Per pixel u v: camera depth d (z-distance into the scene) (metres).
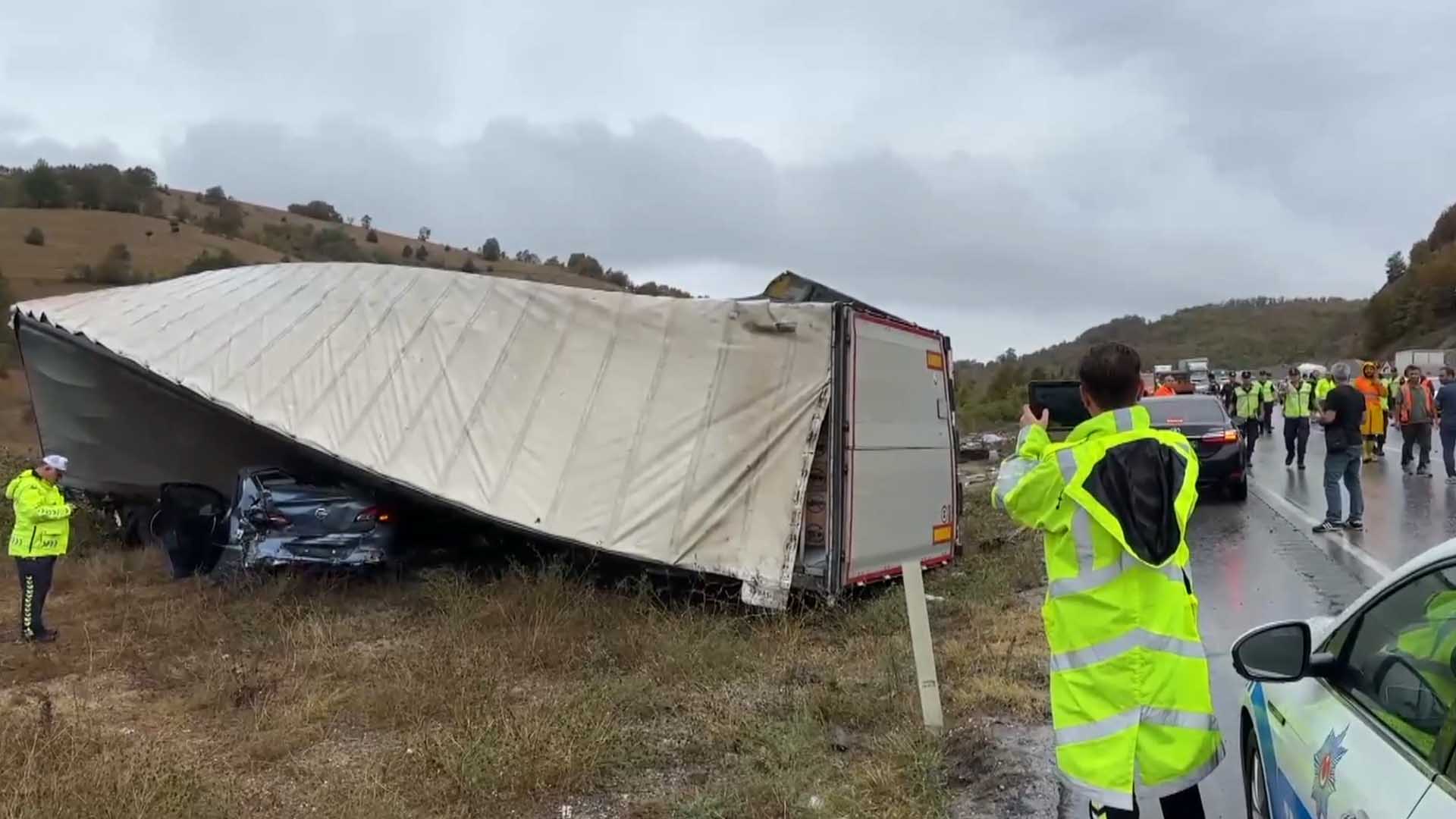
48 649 8.94
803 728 5.92
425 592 10.00
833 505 9.25
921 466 10.87
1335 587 9.14
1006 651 7.48
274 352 11.21
